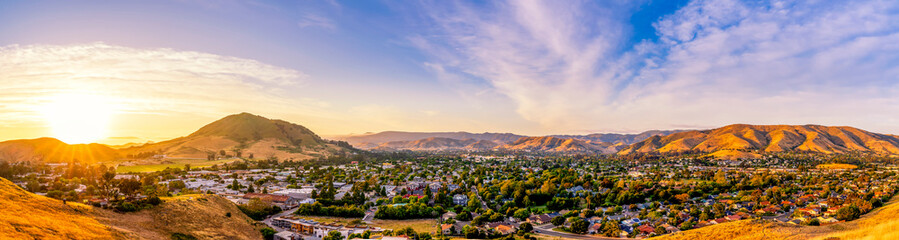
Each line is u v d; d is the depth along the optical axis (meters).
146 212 77.81
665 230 108.12
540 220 128.38
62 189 144.50
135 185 83.31
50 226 53.88
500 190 185.12
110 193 83.56
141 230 69.12
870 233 56.91
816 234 72.31
